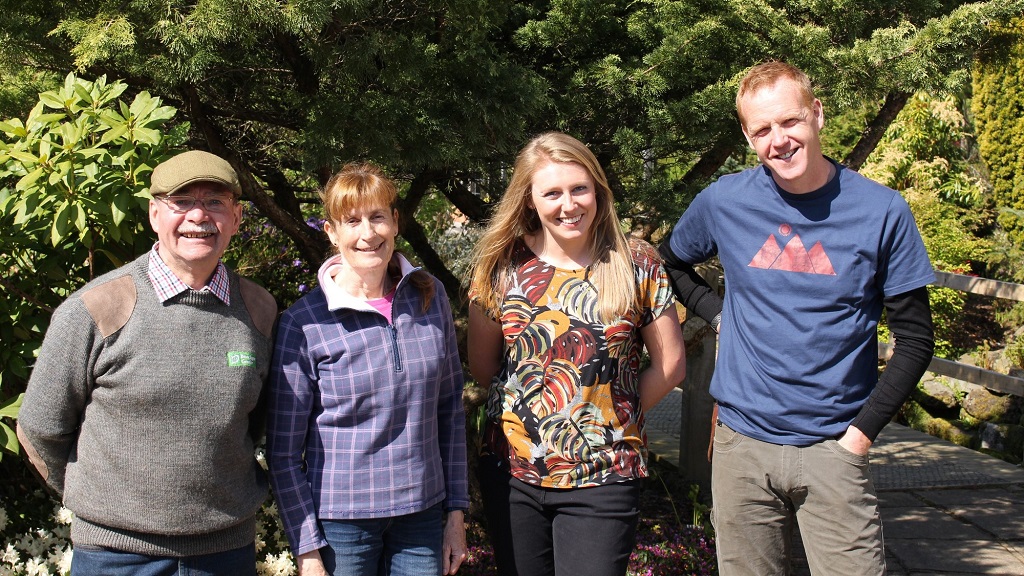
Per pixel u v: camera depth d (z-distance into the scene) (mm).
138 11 2627
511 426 2346
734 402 2461
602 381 2295
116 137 2389
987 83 8617
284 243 4691
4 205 2494
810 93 2260
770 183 2393
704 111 3340
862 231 2262
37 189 2373
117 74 3049
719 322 2676
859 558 2324
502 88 3018
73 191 2389
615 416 2305
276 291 4684
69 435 1990
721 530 2572
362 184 2174
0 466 3268
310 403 2199
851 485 2311
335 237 2262
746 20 3295
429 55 2949
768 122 2246
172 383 1920
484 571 3561
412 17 3047
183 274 2006
